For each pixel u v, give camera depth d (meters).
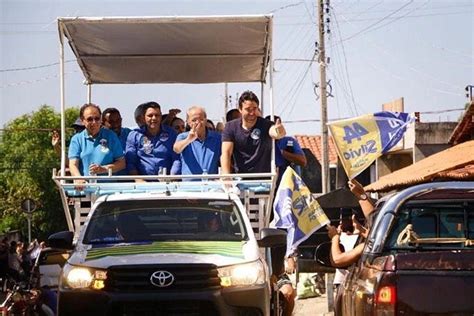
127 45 15.30
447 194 8.70
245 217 11.48
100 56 15.91
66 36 14.59
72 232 11.58
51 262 16.53
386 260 7.58
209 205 11.61
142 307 10.02
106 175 13.17
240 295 10.13
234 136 13.02
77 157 13.47
